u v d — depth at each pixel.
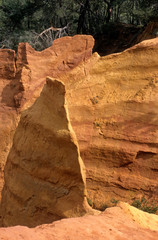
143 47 12.85
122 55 13.33
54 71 15.14
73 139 9.05
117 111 11.62
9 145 15.08
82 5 33.19
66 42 15.30
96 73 13.56
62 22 36.34
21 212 10.53
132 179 10.27
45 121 10.30
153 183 9.88
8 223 11.11
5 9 34.50
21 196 10.70
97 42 29.94
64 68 14.92
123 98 11.83
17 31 31.62
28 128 11.26
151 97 11.13
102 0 36.03
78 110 12.56
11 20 33.88
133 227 6.61
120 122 11.28
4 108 15.97
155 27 22.62
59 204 9.23
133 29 28.38
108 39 29.27
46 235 5.52
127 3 37.91
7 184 11.94
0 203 12.28
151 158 10.21
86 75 13.87
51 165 9.70
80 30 34.19
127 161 10.55
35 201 10.09
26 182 10.66
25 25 36.75
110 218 6.92
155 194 9.69
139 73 12.34
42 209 9.80
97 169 11.07
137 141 10.58
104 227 6.28
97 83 13.09
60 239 5.43
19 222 10.52
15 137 12.27
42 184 10.00
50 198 9.57
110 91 12.47
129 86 12.16
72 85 13.88
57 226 6.00
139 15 26.98
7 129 15.36
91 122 12.01
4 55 16.77
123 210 7.44
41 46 29.61
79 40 15.00
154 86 11.48
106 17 36.81
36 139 10.58
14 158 11.83
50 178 9.74
